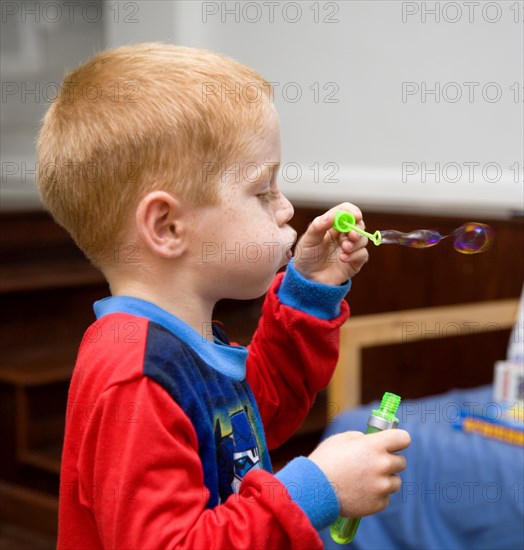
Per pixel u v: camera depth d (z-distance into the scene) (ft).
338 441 4.19
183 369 4.04
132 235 4.29
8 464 12.33
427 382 10.39
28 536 11.84
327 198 13.24
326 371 5.07
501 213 11.43
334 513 3.94
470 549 7.94
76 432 4.05
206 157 4.21
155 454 3.75
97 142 4.27
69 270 14.78
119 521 3.71
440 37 11.92
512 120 11.28
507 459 7.82
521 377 9.04
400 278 12.35
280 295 5.05
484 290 11.41
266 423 5.11
